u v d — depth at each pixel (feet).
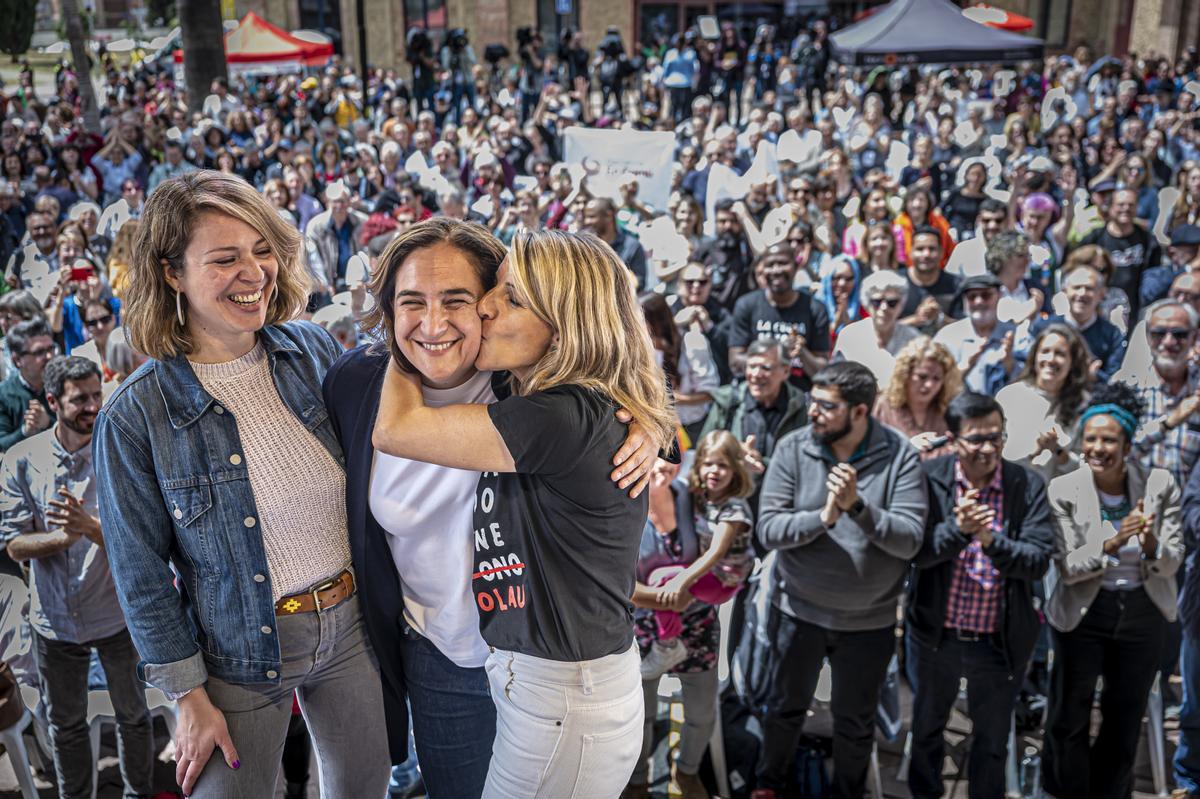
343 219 24.66
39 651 10.66
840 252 27.73
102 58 90.07
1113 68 63.00
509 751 6.54
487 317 6.17
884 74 53.67
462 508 6.77
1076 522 11.03
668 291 22.95
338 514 7.13
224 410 6.68
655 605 10.96
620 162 30.45
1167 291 22.03
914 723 11.73
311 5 88.48
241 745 6.88
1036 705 13.33
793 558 11.32
